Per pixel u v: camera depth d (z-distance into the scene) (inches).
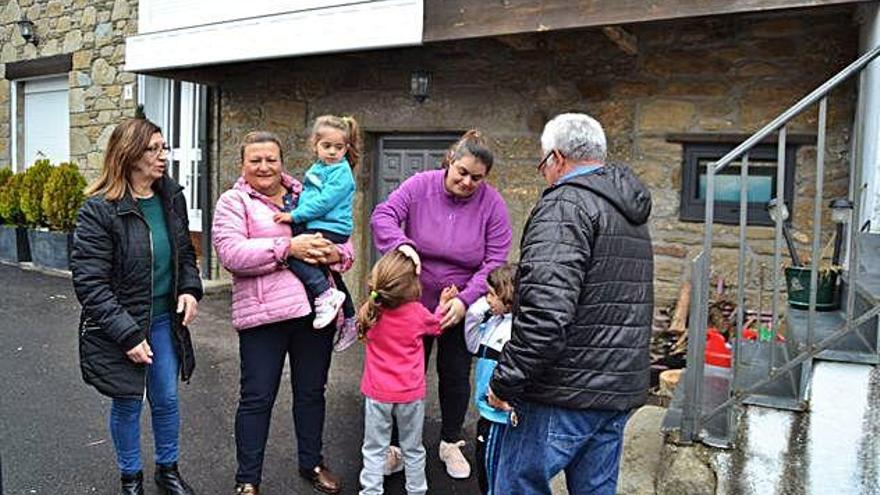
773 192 186.1
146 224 105.9
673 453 109.1
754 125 186.5
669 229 197.6
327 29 217.3
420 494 115.9
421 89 228.2
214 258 301.0
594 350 82.0
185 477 124.9
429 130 236.2
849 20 175.2
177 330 112.8
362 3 209.0
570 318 77.9
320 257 111.4
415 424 114.2
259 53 234.5
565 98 210.7
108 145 104.9
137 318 105.0
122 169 104.3
